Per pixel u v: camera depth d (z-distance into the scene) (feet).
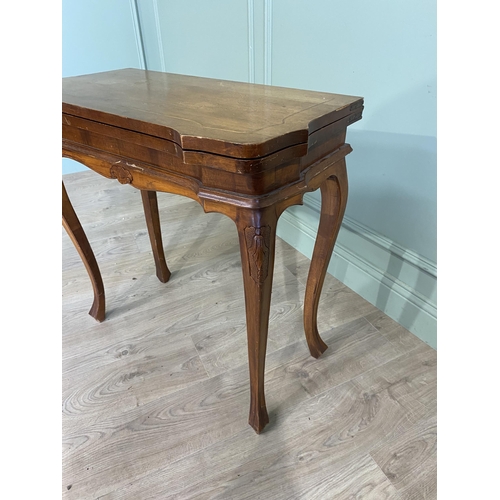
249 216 1.90
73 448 2.69
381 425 2.79
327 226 2.73
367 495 2.38
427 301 3.37
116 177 2.48
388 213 3.51
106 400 3.04
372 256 3.86
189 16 5.64
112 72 3.53
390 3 2.87
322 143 2.21
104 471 2.55
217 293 4.23
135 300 4.14
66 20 6.63
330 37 3.50
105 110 2.25
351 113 2.34
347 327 3.69
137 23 7.09
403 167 3.21
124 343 3.58
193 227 5.61
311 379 3.17
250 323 2.28
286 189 1.95
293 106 2.25
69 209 3.26
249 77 4.91
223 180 1.90
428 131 2.92
